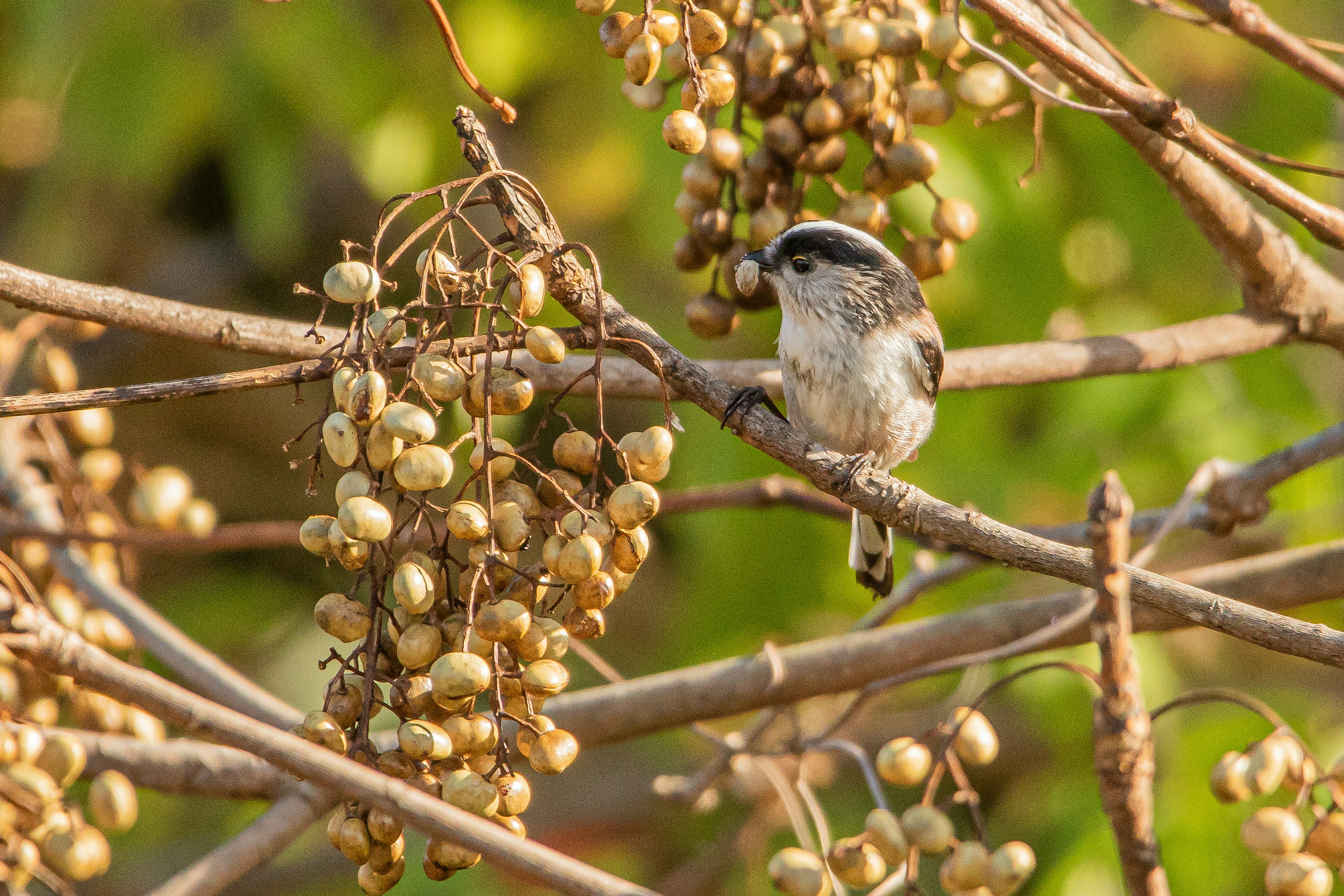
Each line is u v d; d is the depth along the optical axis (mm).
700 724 9773
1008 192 10367
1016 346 8523
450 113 11023
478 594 5008
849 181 9508
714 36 6039
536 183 11539
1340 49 7086
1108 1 11430
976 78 7191
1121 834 4980
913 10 7195
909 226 10078
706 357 11023
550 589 5887
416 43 10891
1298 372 11852
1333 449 8641
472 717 4832
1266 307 8641
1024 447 11375
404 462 4766
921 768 6047
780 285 7977
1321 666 12211
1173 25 11695
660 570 14539
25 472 8820
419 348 5031
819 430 8617
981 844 5902
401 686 4875
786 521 11125
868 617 9508
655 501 5004
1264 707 5750
